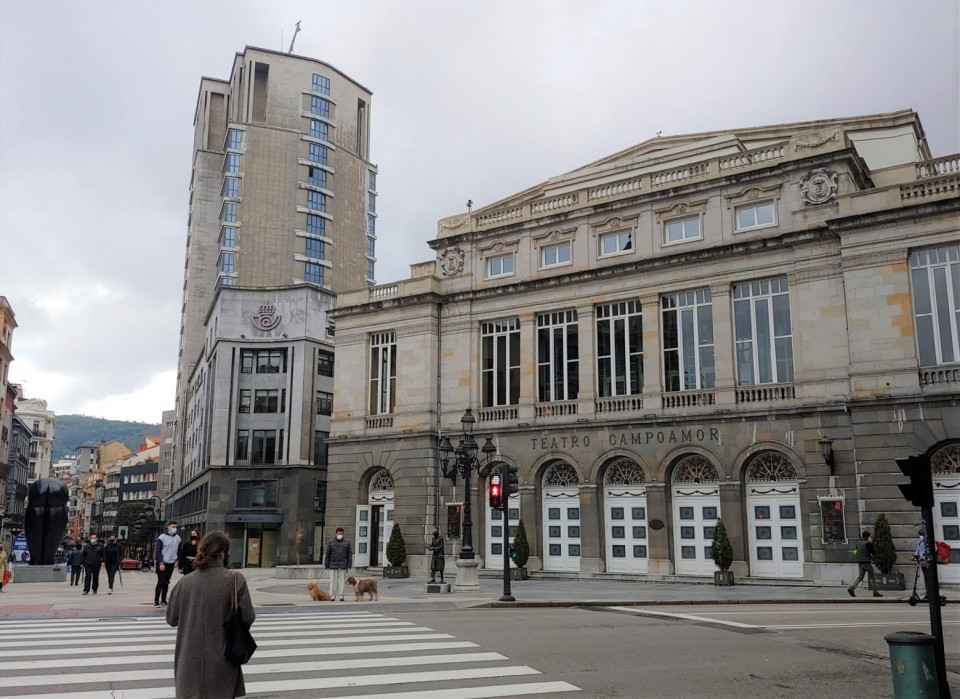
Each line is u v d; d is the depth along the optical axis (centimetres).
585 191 3462
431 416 3612
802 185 2911
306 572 3391
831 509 2653
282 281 8688
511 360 3547
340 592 2212
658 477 3027
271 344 6006
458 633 1477
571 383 3350
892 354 2614
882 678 1088
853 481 2642
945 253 2611
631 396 3159
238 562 5694
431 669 1101
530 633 1480
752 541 2853
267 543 5803
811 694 989
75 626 1606
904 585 2447
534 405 3388
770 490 2845
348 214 9450
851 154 2852
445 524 3509
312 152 9206
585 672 1095
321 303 6141
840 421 2702
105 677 1031
